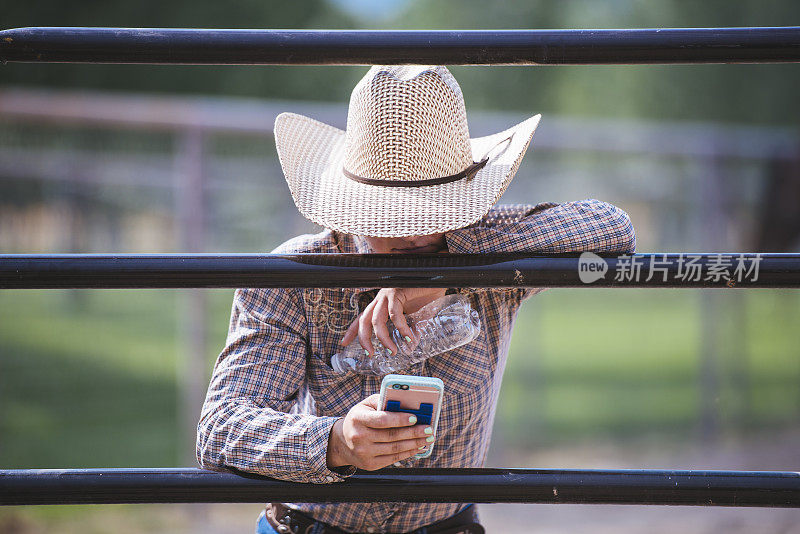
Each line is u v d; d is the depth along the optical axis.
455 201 6.88
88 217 31.88
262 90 56.72
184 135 26.38
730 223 34.31
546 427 37.16
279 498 6.39
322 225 6.80
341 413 7.55
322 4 66.81
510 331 8.30
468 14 69.12
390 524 7.92
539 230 7.20
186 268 6.10
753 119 56.06
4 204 30.47
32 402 35.00
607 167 34.81
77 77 52.00
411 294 7.01
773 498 6.13
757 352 51.53
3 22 53.81
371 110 6.96
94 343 38.06
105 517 25.59
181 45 5.95
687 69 57.47
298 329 7.46
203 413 7.02
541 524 25.88
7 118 25.47
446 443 7.73
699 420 36.38
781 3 55.62
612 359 53.12
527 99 61.59
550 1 66.94
